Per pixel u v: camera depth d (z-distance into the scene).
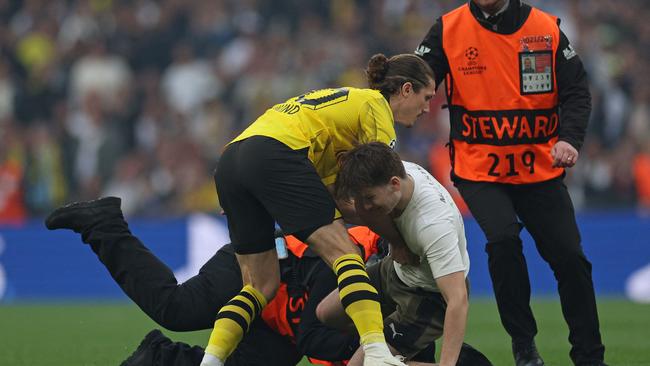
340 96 19.56
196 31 60.78
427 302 19.03
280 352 20.05
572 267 21.11
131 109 57.91
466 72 21.83
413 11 61.81
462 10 22.08
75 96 58.59
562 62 21.61
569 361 24.11
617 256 44.84
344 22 61.34
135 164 55.59
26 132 56.34
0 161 55.19
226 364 19.80
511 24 21.55
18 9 63.19
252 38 60.00
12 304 43.53
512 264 20.94
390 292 19.48
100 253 20.33
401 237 18.34
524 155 21.61
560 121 21.92
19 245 47.12
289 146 18.84
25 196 55.03
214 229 45.72
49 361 24.91
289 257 19.98
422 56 22.20
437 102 53.38
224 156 19.47
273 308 19.86
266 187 18.69
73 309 40.09
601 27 60.53
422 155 52.41
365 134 19.47
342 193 17.91
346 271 17.92
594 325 21.16
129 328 32.81
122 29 61.03
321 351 19.42
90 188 55.56
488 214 21.23
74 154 56.12
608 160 53.31
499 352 26.30
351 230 21.25
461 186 22.05
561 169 21.91
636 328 31.16
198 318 20.08
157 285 20.06
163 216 54.44
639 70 58.16
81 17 61.69
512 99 21.58
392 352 19.17
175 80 58.66
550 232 21.42
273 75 58.59
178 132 56.69
